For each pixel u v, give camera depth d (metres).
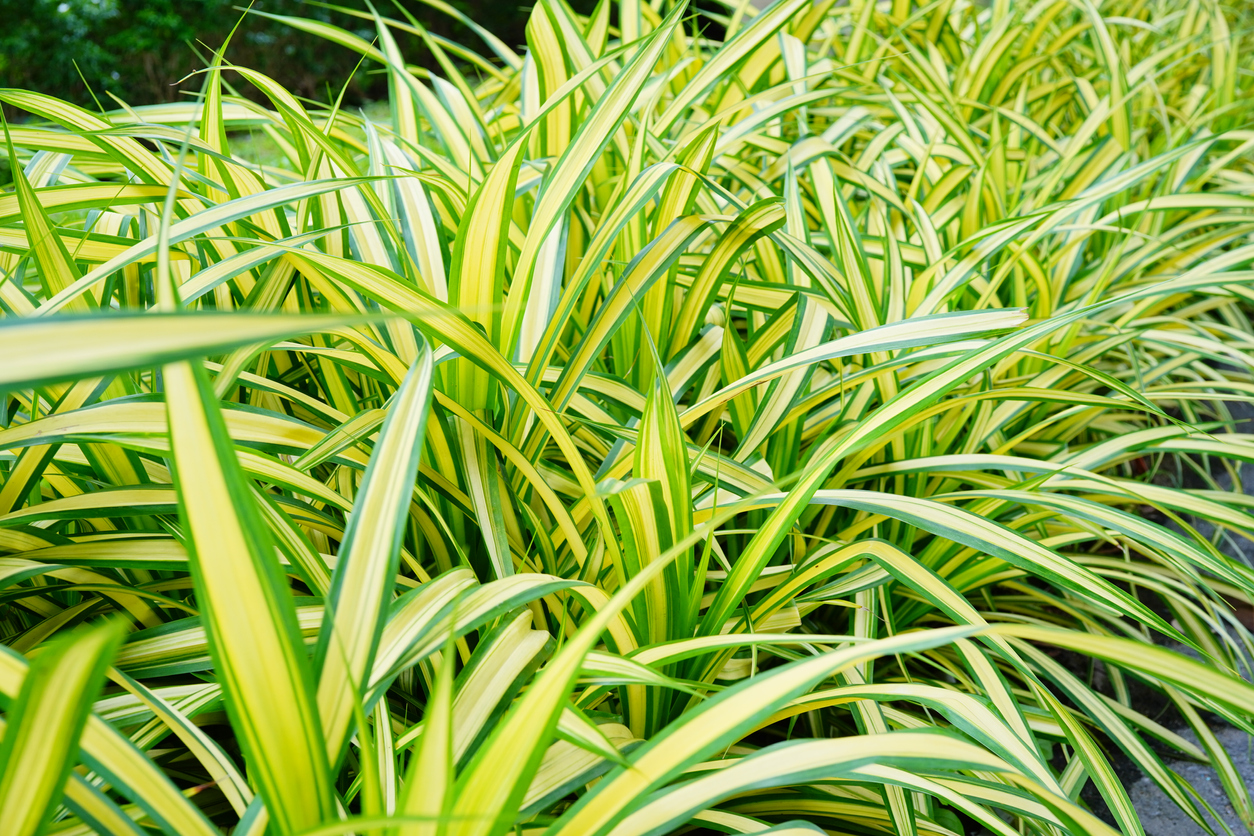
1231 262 1.38
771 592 1.06
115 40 4.31
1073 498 1.02
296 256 0.90
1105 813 1.14
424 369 0.83
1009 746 0.87
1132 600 0.90
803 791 1.00
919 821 0.99
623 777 0.75
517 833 0.82
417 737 0.85
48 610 1.00
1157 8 3.28
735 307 1.32
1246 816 1.07
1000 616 1.20
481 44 5.59
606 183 1.35
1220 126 2.35
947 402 1.10
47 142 1.09
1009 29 2.13
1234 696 0.80
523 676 0.88
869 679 1.03
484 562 1.06
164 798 0.74
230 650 0.71
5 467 1.03
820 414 1.23
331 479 1.08
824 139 1.45
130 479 0.99
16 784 0.59
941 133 1.79
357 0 5.08
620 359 1.20
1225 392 1.50
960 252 1.31
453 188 1.13
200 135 1.13
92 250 1.06
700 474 1.05
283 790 0.73
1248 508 1.35
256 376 1.04
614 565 0.94
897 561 0.97
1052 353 1.37
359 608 0.77
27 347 0.45
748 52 1.31
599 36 1.65
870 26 2.45
